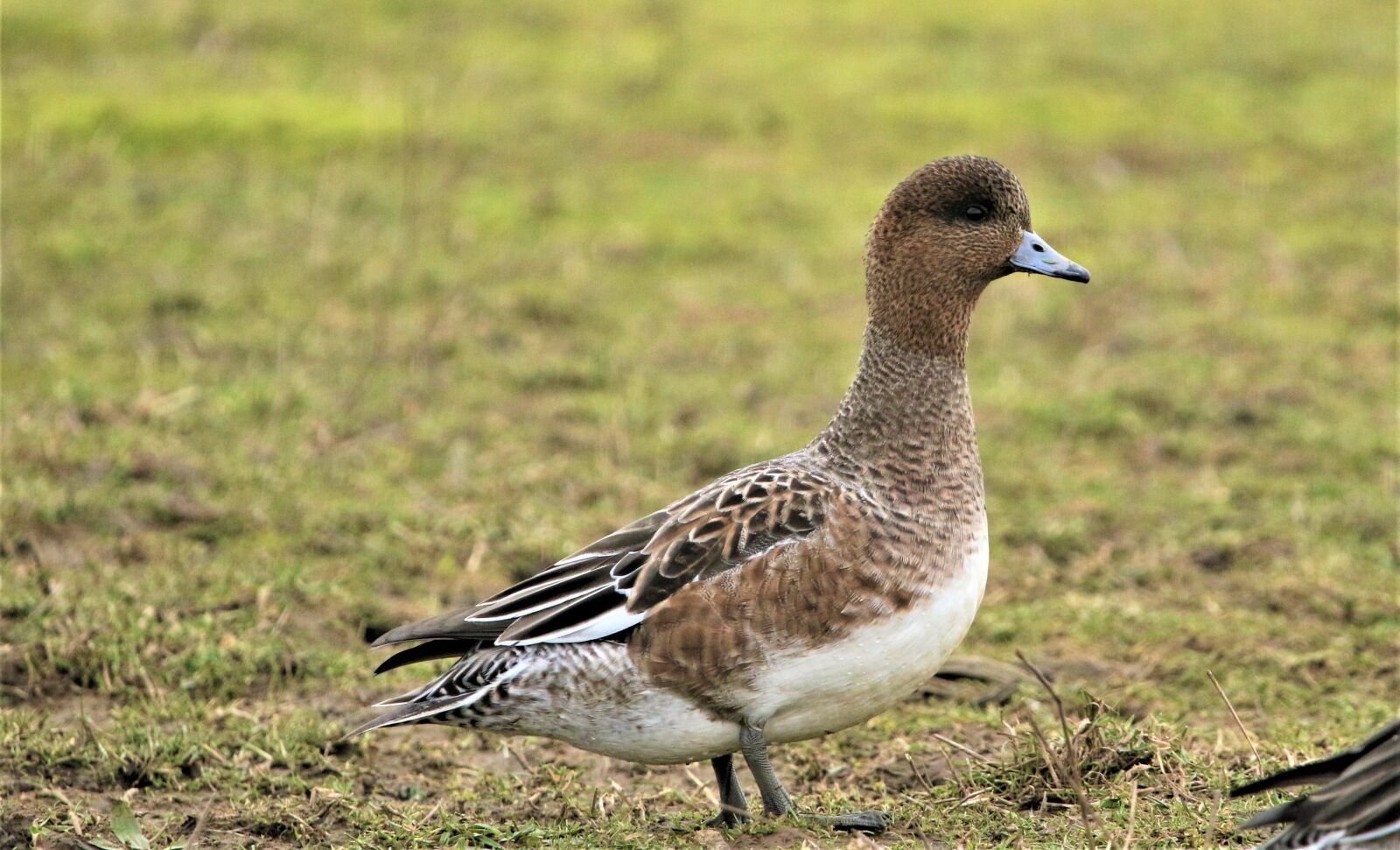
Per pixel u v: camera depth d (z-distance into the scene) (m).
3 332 14.45
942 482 7.21
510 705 7.00
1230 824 6.96
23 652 9.12
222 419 12.86
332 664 9.48
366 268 16.39
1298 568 11.12
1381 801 5.61
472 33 23.58
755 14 25.08
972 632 10.14
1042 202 18.92
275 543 11.02
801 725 7.09
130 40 22.12
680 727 6.97
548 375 14.32
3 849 7.13
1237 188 19.73
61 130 19.14
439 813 7.53
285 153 19.23
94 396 13.06
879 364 7.46
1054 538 11.62
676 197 18.73
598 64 22.69
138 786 7.94
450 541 11.29
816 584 6.84
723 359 14.96
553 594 7.02
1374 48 24.88
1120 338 15.66
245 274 16.17
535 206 18.23
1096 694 8.76
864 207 18.62
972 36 24.52
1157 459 13.26
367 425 13.21
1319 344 15.58
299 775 8.12
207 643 9.36
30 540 10.63
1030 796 7.42
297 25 23.25
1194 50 24.41
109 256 16.31
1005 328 15.84
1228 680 9.45
